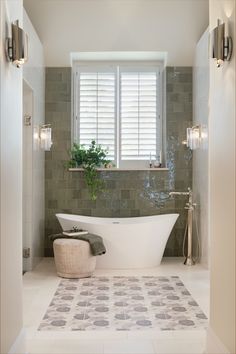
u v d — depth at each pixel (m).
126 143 6.61
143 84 6.61
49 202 6.44
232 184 2.48
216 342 2.74
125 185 6.48
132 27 5.96
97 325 3.52
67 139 6.44
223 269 2.65
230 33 2.55
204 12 5.79
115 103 6.61
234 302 2.42
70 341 3.19
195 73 6.23
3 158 2.44
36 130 5.73
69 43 6.12
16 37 2.59
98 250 5.16
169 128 6.45
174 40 6.11
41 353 2.97
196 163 6.18
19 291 2.84
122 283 4.88
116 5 5.71
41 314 3.79
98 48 6.17
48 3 5.64
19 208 2.86
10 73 2.62
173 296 4.36
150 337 3.27
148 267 5.65
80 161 6.38
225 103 2.62
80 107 6.61
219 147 2.75
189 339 3.23
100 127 6.61
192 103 6.43
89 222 5.93
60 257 5.10
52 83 6.41
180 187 6.48
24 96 5.50
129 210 6.48
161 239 5.68
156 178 6.48
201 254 5.89
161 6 5.72
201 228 5.87
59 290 4.57
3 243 2.44
